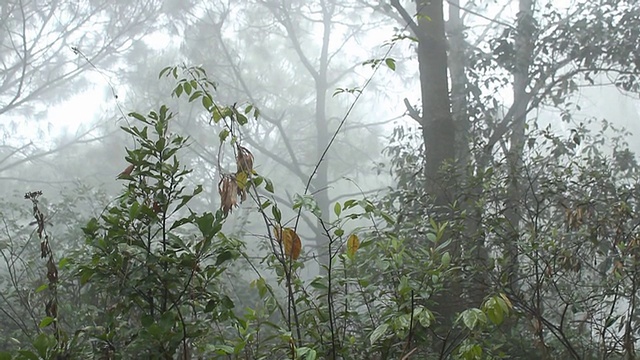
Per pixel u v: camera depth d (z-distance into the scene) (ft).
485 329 14.83
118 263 10.57
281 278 12.87
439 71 32.48
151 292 10.87
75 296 18.65
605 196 21.63
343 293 13.87
